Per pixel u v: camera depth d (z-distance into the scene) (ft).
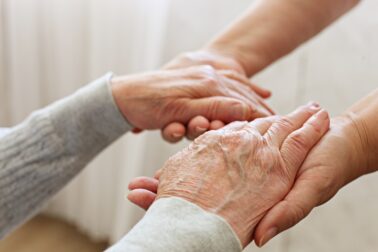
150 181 2.24
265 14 3.06
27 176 2.63
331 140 2.23
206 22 4.23
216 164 2.07
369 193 3.73
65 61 4.43
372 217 3.77
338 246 3.98
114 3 4.07
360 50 3.61
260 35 3.03
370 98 2.42
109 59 4.23
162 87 2.64
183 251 1.87
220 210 2.00
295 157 2.18
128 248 1.87
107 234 5.01
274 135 2.22
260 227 2.04
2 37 4.64
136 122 2.69
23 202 2.66
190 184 2.03
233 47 3.04
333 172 2.16
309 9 3.02
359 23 3.57
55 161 2.67
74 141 2.66
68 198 5.08
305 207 2.10
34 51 4.50
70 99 2.69
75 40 4.36
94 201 4.83
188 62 2.97
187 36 4.32
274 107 4.10
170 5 4.25
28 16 4.36
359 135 2.27
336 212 3.92
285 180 2.13
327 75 3.81
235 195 2.03
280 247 4.23
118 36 4.19
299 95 3.97
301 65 3.90
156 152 4.66
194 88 2.65
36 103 4.74
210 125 2.62
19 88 4.65
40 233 5.12
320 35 3.74
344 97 3.76
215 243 1.91
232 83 2.78
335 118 2.37
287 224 2.08
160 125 2.70
